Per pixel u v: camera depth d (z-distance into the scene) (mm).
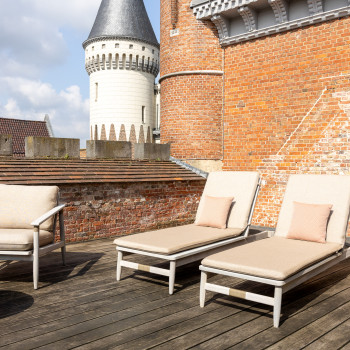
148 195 8648
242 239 5508
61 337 3213
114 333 3301
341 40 7855
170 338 3211
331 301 4137
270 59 8945
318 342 3158
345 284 4746
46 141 8336
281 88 8789
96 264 5625
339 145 7965
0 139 7922
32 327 3410
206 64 10758
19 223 5039
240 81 9523
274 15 8773
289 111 8672
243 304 4043
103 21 45625
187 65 10898
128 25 45375
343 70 7855
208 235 5043
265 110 9078
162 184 8953
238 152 9602
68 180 7199
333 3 7875
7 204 5121
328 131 8109
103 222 7801
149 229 8672
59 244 5207
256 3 8711
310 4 8070
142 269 4590
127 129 45625
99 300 4117
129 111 45625
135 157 10250
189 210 9578
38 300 4098
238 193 5902
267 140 9055
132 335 3264
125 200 8188
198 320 3605
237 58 9562
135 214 8391
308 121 8391
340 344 3123
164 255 4367
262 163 9148
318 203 5152
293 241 4832
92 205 7605
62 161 8078
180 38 10977
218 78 10773
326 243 4734
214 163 10742
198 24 10703
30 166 7254
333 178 5254
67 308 3875
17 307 3889
